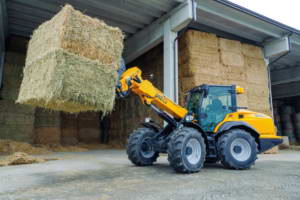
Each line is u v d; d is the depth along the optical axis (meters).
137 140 5.34
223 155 4.88
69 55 3.38
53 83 3.27
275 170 4.87
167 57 8.57
